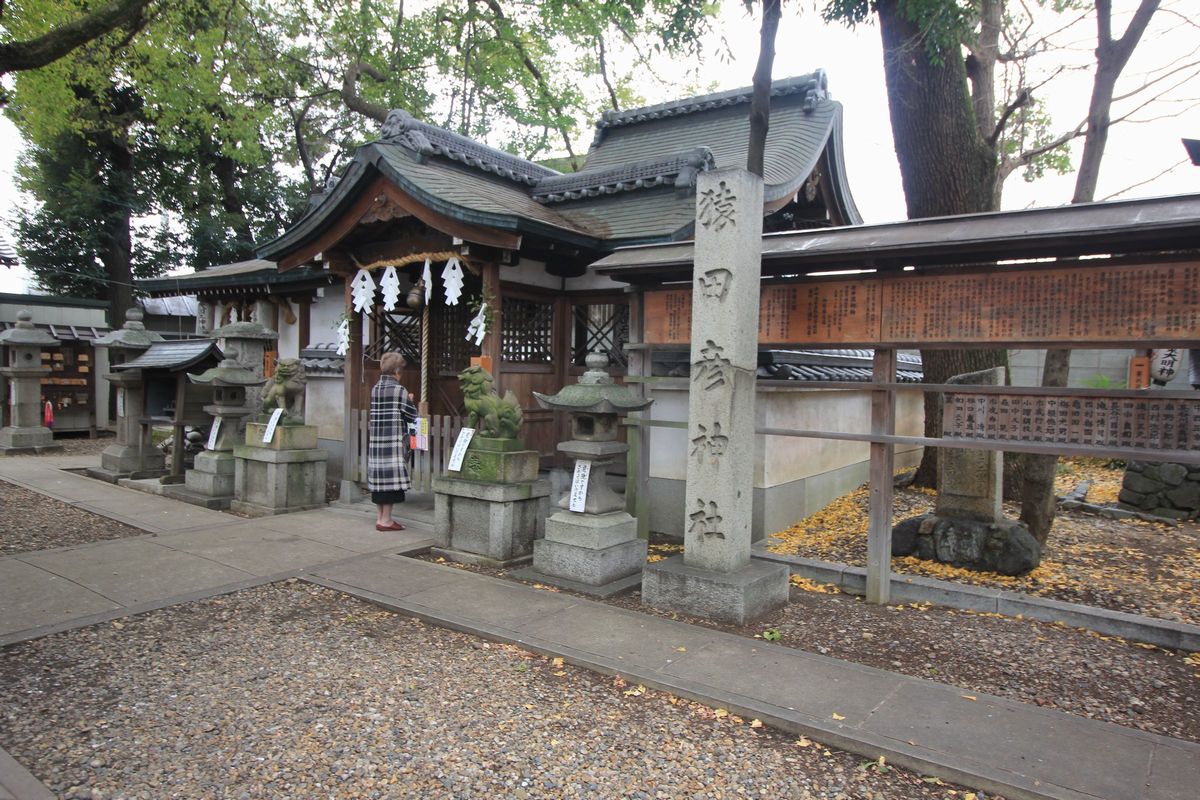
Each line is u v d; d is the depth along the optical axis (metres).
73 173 22.06
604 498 6.17
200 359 9.69
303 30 19.11
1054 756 3.34
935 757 3.32
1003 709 3.82
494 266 8.03
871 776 3.29
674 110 13.48
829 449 9.72
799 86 12.00
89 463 12.34
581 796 3.09
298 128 21.42
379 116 20.34
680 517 8.23
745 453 5.46
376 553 6.84
